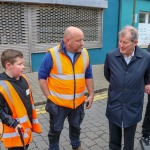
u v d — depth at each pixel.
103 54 9.96
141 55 2.62
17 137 2.47
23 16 7.65
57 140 3.14
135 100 2.70
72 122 3.14
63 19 8.49
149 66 2.69
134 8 10.55
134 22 10.77
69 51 2.78
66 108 2.95
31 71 8.21
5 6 7.30
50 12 8.13
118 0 9.94
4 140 2.47
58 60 2.76
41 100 5.48
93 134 4.00
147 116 3.52
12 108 2.40
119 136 2.99
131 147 2.91
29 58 8.09
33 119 2.68
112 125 2.90
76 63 2.82
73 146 3.31
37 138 3.85
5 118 2.34
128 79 2.62
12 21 7.53
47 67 2.83
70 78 2.81
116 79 2.67
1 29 7.42
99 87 6.58
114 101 2.77
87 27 9.21
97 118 4.65
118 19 10.13
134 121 2.74
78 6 8.63
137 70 2.61
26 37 7.88
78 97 2.95
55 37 8.48
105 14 9.62
